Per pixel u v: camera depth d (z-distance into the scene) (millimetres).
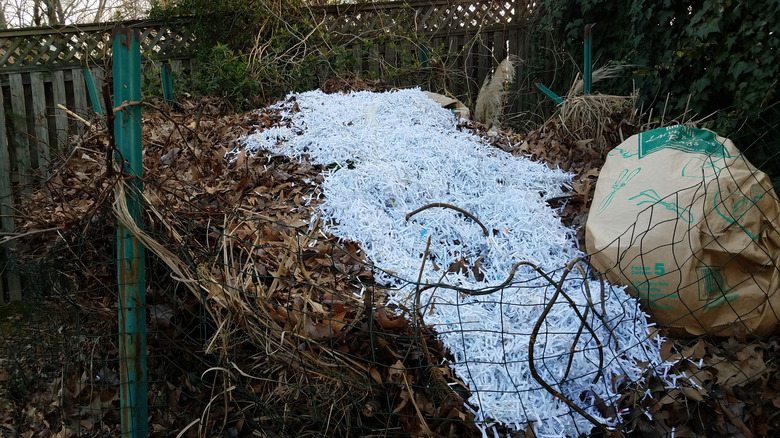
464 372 2082
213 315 2096
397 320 2123
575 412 2012
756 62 3652
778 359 2180
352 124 3617
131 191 1958
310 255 2240
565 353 2086
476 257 2682
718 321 2258
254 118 4012
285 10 6602
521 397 2025
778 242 2314
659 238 2297
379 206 2852
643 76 4750
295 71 5766
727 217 2268
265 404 2117
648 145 2746
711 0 3914
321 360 2059
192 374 2484
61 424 2727
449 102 4391
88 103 6305
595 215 2629
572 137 3936
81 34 6309
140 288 1944
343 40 6777
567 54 6391
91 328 2836
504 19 6965
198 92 5535
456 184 3080
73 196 3000
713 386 2148
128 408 1932
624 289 2381
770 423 2086
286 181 3148
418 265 2557
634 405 2062
